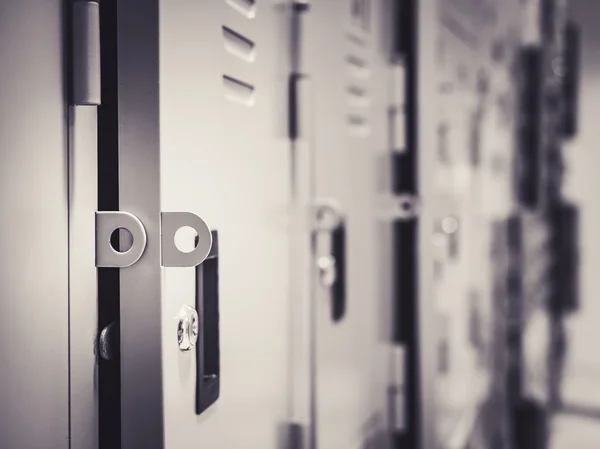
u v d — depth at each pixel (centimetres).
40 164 63
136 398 69
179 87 73
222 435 85
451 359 175
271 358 100
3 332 60
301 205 108
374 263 144
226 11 84
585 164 305
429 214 157
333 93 121
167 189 70
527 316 259
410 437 159
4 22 60
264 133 97
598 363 307
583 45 300
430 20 154
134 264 69
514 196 246
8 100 60
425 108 154
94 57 66
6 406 61
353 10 130
